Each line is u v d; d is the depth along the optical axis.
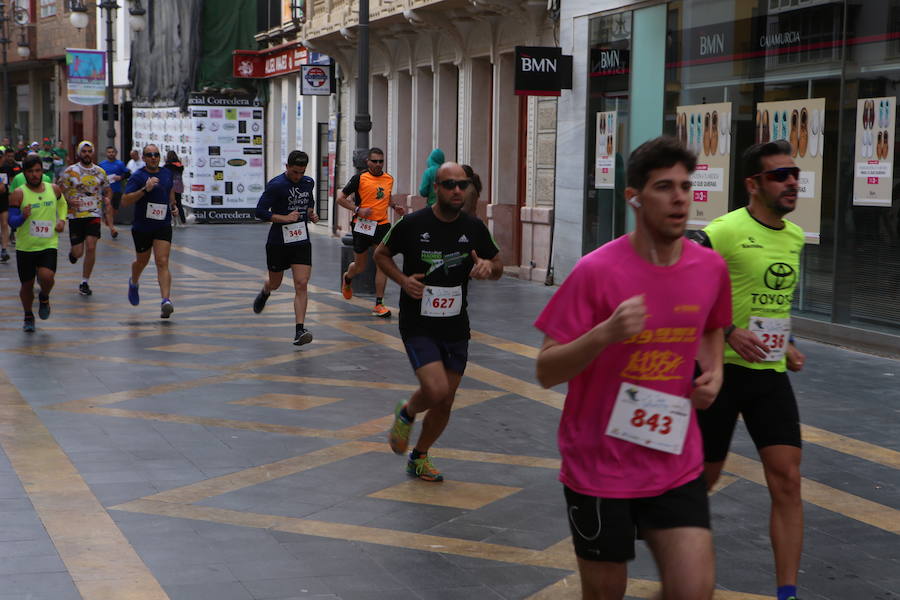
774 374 5.29
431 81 24.83
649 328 3.87
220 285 18.64
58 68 54.03
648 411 3.90
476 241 6.98
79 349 12.04
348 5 25.16
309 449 7.91
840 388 10.19
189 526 6.16
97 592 5.15
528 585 5.37
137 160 33.50
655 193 3.79
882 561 5.80
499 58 20.23
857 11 12.23
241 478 7.15
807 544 6.05
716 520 6.45
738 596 5.30
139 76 41.38
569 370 3.74
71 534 5.96
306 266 12.53
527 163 19.52
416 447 7.20
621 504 3.93
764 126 13.74
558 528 6.24
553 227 18.61
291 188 12.41
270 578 5.40
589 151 17.48
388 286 18.34
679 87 15.31
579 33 17.62
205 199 34.78
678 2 15.27
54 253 13.23
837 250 12.70
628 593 5.33
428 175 16.53
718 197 14.54
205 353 11.88
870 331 12.20
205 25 34.69
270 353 11.95
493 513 6.50
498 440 8.27
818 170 12.95
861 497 6.92
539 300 16.62
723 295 4.08
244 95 35.09
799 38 13.10
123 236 29.11
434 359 6.84
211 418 8.84
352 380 10.48
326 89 29.06
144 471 7.26
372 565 5.61
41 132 58.56
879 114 11.99
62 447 7.84
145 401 9.43
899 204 11.78
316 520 6.32
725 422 5.37
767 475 5.21
